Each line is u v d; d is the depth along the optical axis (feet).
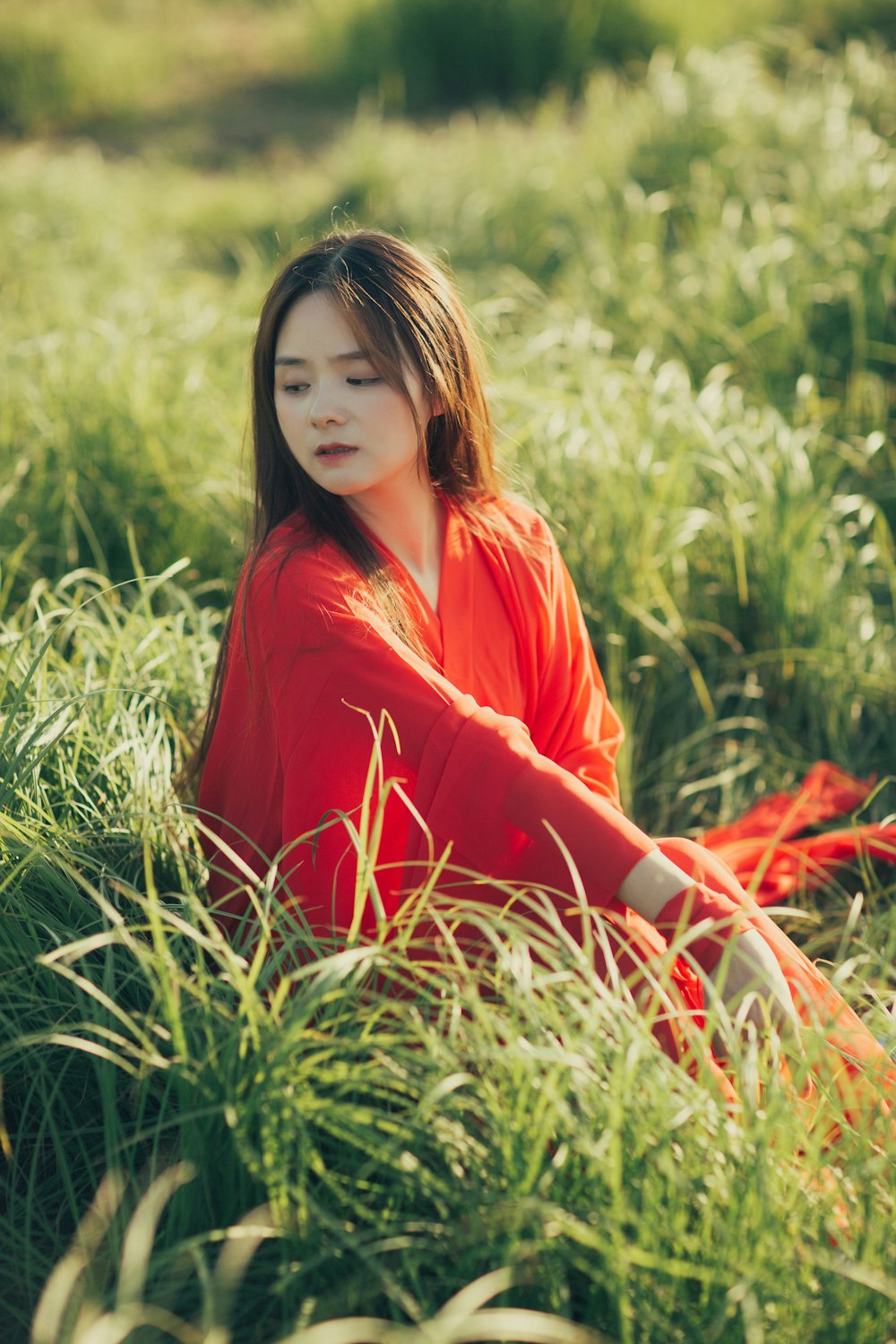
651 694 9.83
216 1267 5.20
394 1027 5.61
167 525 11.00
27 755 6.74
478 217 19.24
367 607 5.86
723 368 13.42
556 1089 4.88
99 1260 5.11
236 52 33.04
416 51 29.04
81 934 6.21
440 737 5.55
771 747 9.57
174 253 19.67
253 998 5.11
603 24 28.12
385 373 5.86
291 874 6.16
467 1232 4.81
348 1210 5.10
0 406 11.97
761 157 18.34
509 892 5.58
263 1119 4.91
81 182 22.22
